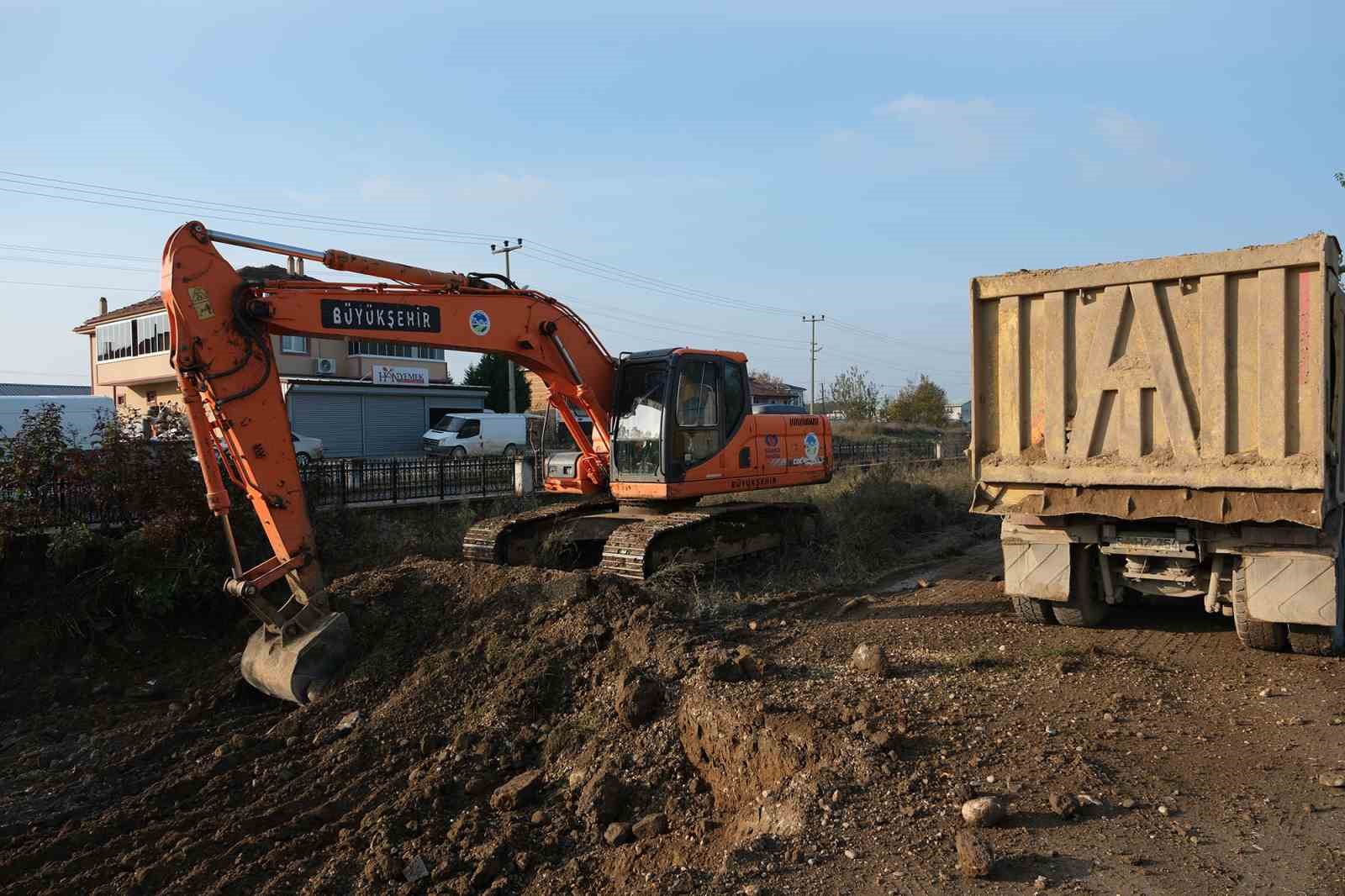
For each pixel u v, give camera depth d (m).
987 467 7.21
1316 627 6.34
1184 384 6.29
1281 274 5.85
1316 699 5.56
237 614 10.58
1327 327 5.77
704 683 6.03
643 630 6.93
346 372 34.00
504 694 6.67
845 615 8.57
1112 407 6.64
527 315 9.88
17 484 10.15
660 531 9.58
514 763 6.09
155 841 5.61
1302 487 5.78
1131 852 3.82
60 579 9.95
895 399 53.25
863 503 14.80
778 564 11.59
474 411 32.12
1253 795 4.32
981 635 7.41
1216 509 6.19
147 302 32.78
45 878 5.27
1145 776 4.58
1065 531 7.21
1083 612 7.41
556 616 7.55
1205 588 6.91
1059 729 5.23
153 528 10.02
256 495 7.54
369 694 7.36
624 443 10.62
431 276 9.02
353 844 5.26
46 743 7.55
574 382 10.44
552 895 4.54
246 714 7.79
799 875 3.85
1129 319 6.54
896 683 6.17
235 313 7.40
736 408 11.27
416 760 6.32
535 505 15.07
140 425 11.15
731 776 5.25
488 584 8.44
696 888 3.96
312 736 6.96
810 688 6.08
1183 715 5.42
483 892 4.66
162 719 7.80
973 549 12.97
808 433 12.71
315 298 7.92
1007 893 3.54
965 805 4.16
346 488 13.89
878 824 4.20
